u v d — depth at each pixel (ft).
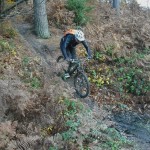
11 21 47.39
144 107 32.96
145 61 39.83
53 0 51.29
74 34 31.27
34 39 43.75
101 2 59.11
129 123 29.76
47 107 24.99
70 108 27.84
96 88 34.86
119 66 39.06
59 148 22.08
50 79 31.86
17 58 34.47
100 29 45.60
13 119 23.63
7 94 23.85
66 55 31.58
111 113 31.22
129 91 35.47
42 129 24.11
